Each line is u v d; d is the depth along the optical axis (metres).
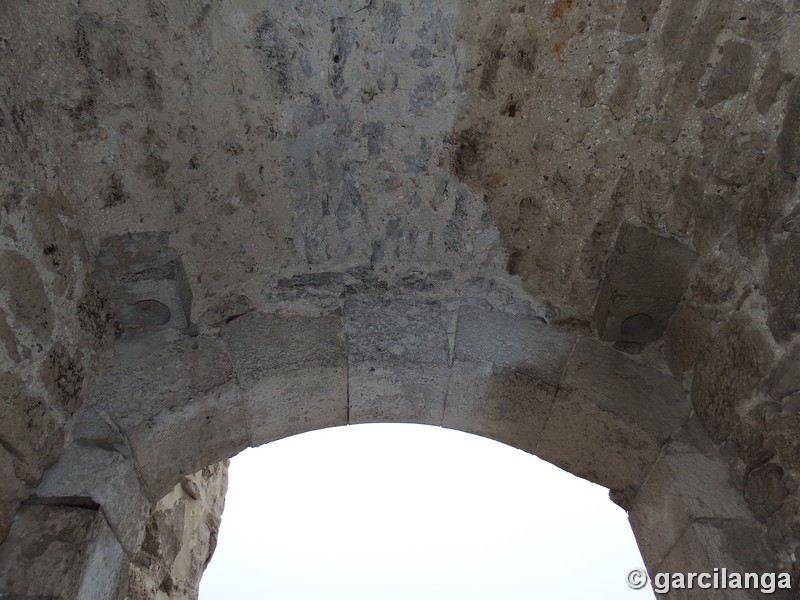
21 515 1.56
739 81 1.58
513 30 1.67
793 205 1.55
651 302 1.97
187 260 1.98
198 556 2.88
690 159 1.75
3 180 1.50
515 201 2.03
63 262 1.71
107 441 1.75
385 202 2.08
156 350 1.95
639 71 1.68
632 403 1.97
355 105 1.86
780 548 1.56
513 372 2.08
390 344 2.12
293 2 1.62
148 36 1.60
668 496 1.82
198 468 2.00
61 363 1.69
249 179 1.94
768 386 1.62
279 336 2.08
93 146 1.71
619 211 1.94
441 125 1.90
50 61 1.56
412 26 1.69
